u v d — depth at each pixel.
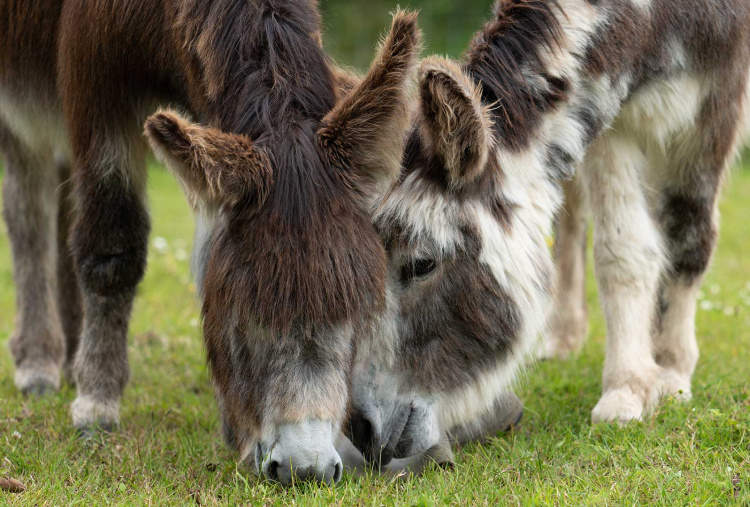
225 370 5.79
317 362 5.32
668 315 8.91
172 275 15.23
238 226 5.40
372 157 5.62
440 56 6.37
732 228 19.50
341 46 30.08
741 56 8.23
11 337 10.12
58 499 5.94
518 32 6.86
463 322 6.49
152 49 7.16
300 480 5.40
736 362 9.74
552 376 9.64
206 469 6.71
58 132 9.00
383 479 6.20
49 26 8.35
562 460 6.62
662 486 5.81
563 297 10.84
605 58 7.21
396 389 6.42
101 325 8.16
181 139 5.12
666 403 7.83
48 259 10.12
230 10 6.30
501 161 6.50
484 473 6.27
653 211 8.79
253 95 5.91
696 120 8.21
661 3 7.48
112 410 8.16
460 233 6.25
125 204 7.89
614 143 8.01
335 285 5.27
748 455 6.33
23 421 8.02
